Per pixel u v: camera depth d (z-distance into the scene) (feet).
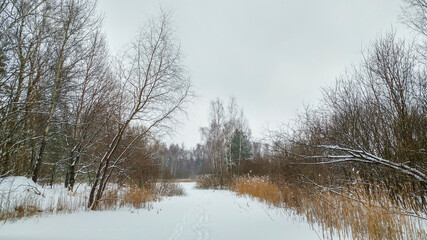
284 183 31.94
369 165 21.58
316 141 25.41
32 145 26.58
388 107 22.71
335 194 19.60
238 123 104.68
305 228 18.43
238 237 16.69
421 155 18.84
